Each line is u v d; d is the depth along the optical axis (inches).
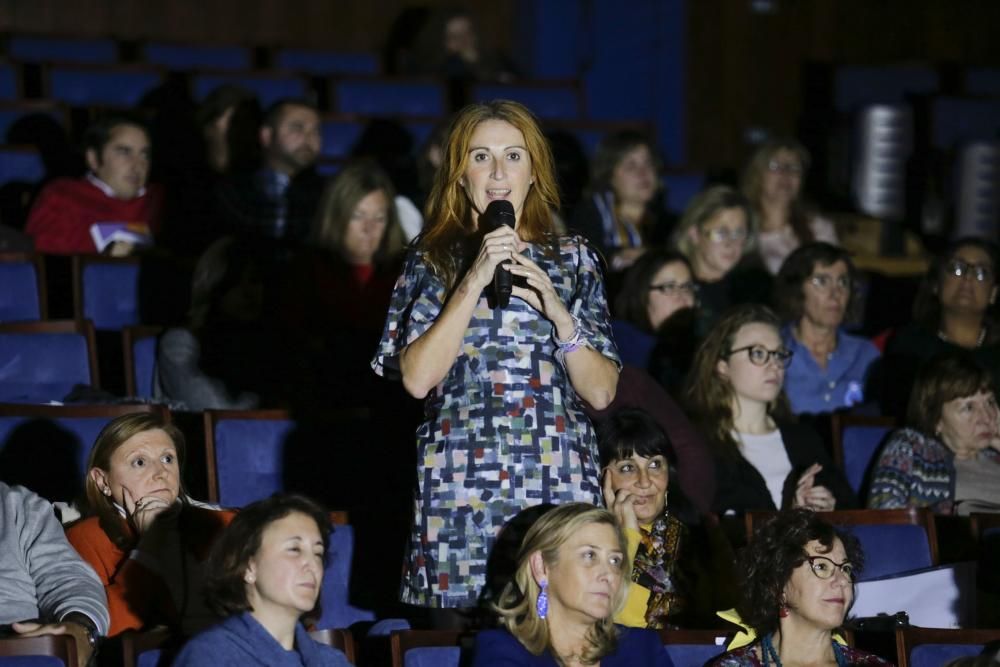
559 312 315.6
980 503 476.4
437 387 324.8
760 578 357.7
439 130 659.4
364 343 542.6
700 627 397.7
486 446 319.0
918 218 874.8
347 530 394.9
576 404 331.3
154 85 796.0
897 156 878.4
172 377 516.1
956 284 565.0
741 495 461.4
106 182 653.3
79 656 321.4
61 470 427.5
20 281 550.6
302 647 321.1
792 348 559.8
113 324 579.2
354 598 391.5
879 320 688.4
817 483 473.7
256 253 565.6
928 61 1020.5
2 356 487.5
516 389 320.5
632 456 398.0
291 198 660.7
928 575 407.8
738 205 617.3
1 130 728.3
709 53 1010.1
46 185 671.8
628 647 338.3
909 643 359.9
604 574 321.4
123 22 942.4
